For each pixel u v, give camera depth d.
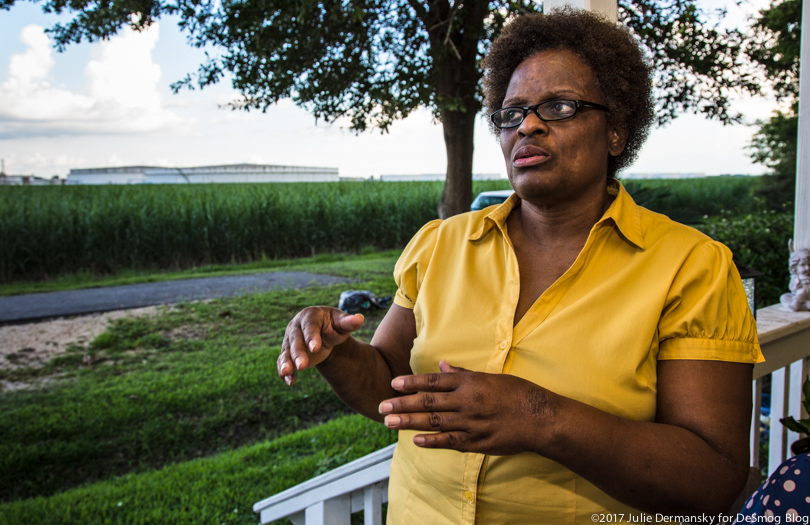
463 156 5.79
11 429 4.55
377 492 1.68
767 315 2.06
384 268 12.04
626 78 1.06
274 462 4.02
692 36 4.82
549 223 1.08
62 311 8.27
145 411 4.88
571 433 0.76
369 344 1.26
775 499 0.83
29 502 3.58
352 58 4.94
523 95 1.04
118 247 12.77
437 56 4.43
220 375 5.64
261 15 4.38
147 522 3.30
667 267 0.95
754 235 6.21
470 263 1.13
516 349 0.99
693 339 0.90
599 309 0.95
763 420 3.65
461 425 0.76
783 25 5.08
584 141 1.01
